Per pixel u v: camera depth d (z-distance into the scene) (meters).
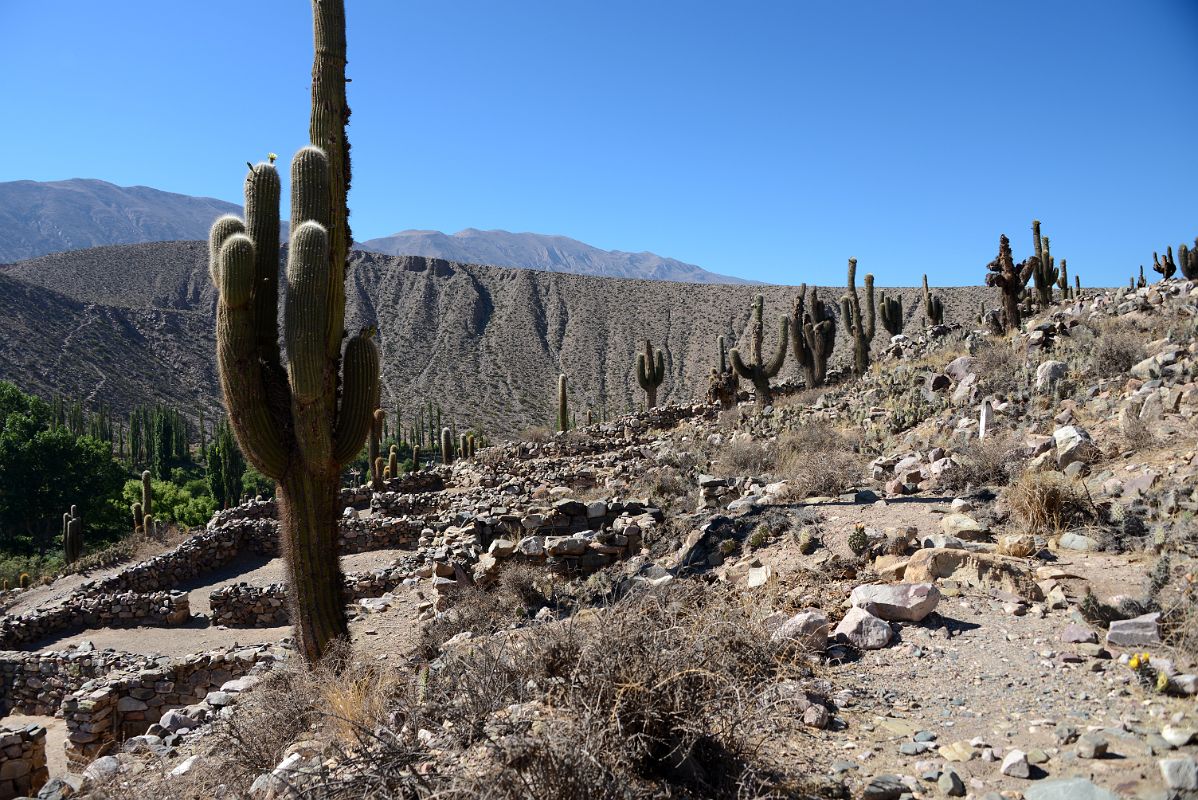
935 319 32.38
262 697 6.75
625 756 3.52
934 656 5.27
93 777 6.52
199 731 8.04
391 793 3.63
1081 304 18.27
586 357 123.44
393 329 136.62
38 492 42.22
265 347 9.70
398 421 72.94
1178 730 3.69
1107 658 4.88
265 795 4.72
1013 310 19.00
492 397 108.56
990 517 8.02
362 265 157.50
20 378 84.00
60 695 12.98
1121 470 8.47
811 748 4.12
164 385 101.00
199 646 14.23
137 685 11.57
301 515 9.38
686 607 5.36
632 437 26.61
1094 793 3.26
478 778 3.36
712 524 9.28
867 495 9.66
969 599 6.14
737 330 119.44
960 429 12.41
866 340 29.89
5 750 8.82
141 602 15.82
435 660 6.77
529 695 4.47
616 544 10.52
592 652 4.11
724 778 3.75
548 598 9.39
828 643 5.62
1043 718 4.20
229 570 19.86
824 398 19.86
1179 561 6.03
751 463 14.48
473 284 150.00
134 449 69.12
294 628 9.55
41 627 15.38
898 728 4.29
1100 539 6.88
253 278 9.12
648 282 145.50
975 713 4.40
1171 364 11.16
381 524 19.03
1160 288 16.45
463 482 24.27
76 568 23.95
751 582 7.37
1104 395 11.12
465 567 10.85
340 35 10.28
